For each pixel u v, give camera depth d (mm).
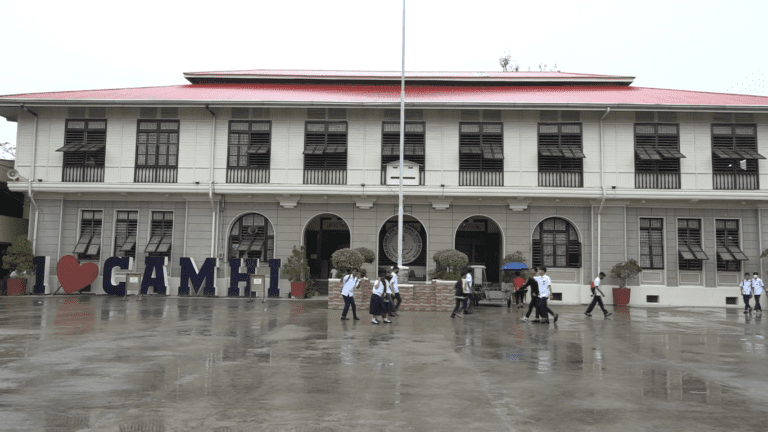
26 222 28516
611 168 25125
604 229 25156
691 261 25203
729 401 7469
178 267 25672
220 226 25812
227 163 25750
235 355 10531
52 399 7176
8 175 25625
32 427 6012
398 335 13727
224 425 6125
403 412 6715
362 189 24938
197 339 12562
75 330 13820
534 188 24688
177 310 19172
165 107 25547
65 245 25953
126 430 5922
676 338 13930
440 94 27031
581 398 7520
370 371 9141
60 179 25844
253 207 25906
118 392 7562
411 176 25094
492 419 6465
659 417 6652
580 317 19328
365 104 24641
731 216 25250
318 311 19672
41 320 15852
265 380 8391
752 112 24547
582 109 24516
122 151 25938
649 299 24953
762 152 25047
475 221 30500
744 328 16312
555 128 25500
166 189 25391
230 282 25203
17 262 24766
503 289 23891
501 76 30578
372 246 25484
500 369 9469
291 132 25859
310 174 25578
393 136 25641
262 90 28047
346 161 25531
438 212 25531
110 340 12242
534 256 25438
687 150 25172
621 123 25328
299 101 24797
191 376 8625
